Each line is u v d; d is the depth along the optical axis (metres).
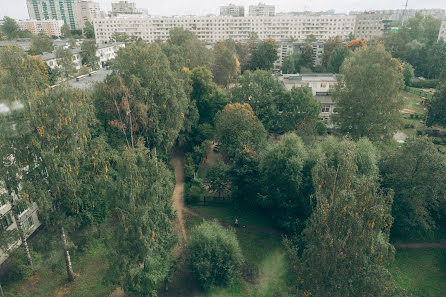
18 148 24.67
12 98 23.73
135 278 24.19
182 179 49.34
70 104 26.78
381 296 18.67
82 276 31.64
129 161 22.22
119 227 23.11
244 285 31.08
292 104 56.28
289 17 189.75
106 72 70.81
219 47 108.25
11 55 28.75
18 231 27.53
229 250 30.34
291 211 36.62
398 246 36.47
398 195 35.44
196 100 62.84
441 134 69.44
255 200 40.78
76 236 36.31
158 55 45.34
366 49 51.16
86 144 28.72
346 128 53.41
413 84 108.94
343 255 19.78
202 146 52.62
